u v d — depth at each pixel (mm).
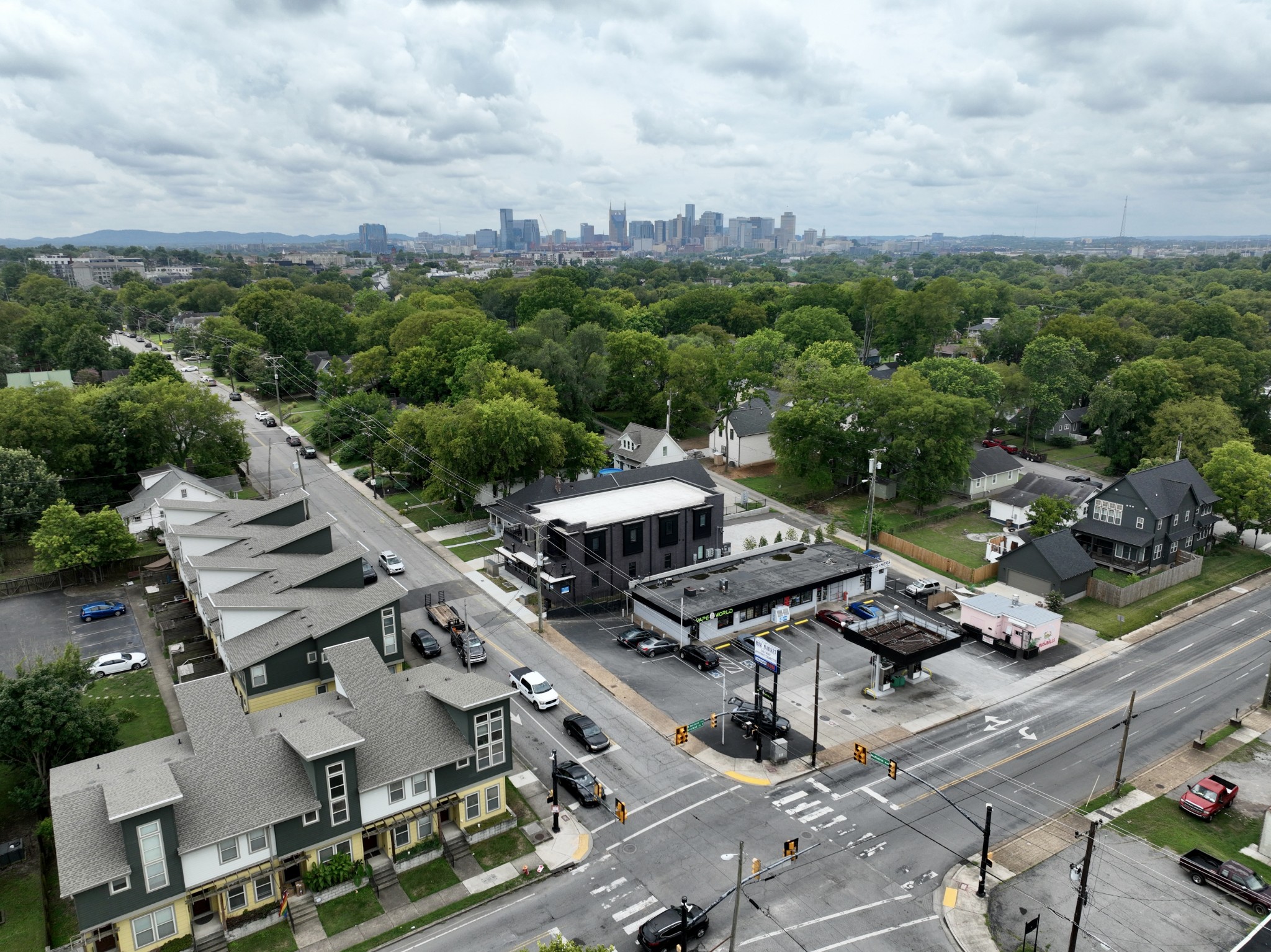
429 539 82625
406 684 43719
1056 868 38719
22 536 79125
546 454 84438
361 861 37781
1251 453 82625
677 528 73500
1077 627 65188
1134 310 174375
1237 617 67500
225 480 97250
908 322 159750
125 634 61688
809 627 64938
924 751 48125
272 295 179875
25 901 35781
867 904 36125
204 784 35438
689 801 43281
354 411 111375
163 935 33375
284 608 52625
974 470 98500
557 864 38344
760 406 114250
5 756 40000
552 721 50594
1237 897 36750
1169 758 47906
